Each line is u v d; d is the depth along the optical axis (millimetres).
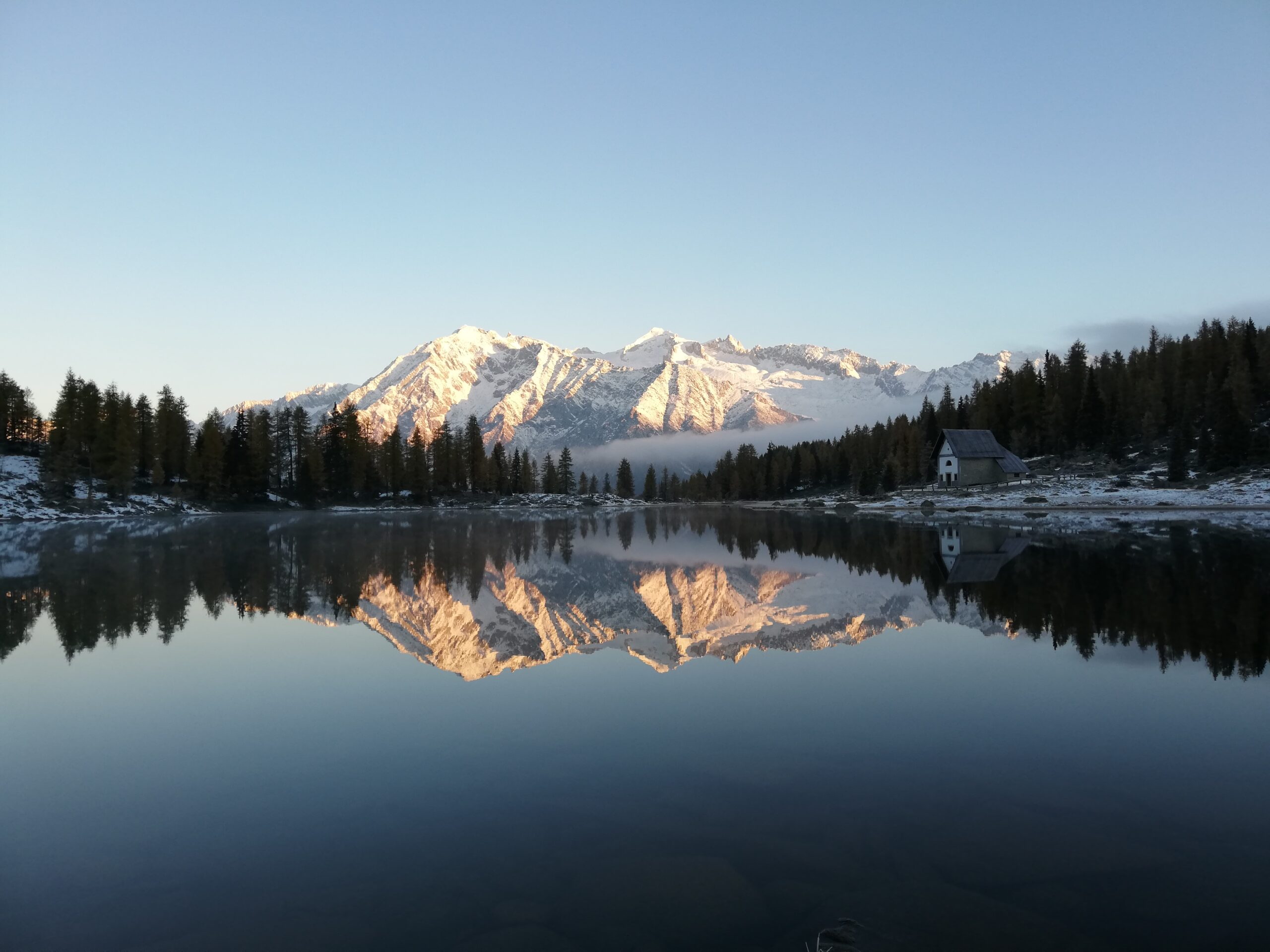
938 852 9086
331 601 29250
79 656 20078
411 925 7809
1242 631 20328
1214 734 12883
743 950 7250
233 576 36594
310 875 8875
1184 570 31469
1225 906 7855
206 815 10492
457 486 171625
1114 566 33750
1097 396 125312
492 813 10383
